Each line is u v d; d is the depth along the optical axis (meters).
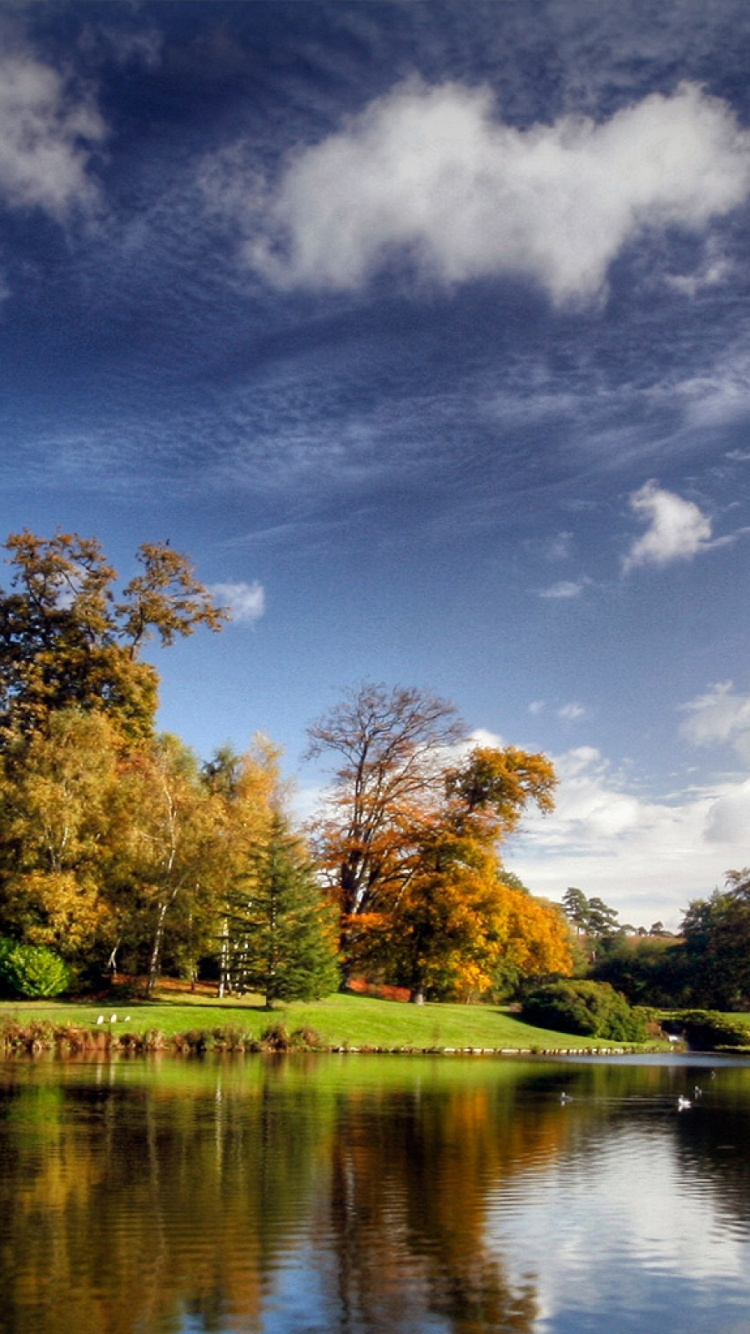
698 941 83.81
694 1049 57.84
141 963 52.97
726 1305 10.55
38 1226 12.56
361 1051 41.31
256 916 46.41
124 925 48.72
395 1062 37.22
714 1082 34.59
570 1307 10.39
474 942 53.69
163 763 52.62
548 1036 52.50
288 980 44.97
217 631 62.75
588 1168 17.61
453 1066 36.94
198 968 54.22
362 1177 15.85
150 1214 13.21
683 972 81.12
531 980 77.56
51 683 58.81
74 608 59.56
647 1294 10.85
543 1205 14.62
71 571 60.12
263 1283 10.72
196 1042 37.84
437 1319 9.92
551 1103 26.45
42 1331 9.27
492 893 54.41
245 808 52.09
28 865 48.12
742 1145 20.53
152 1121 20.39
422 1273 11.26
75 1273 10.85
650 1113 25.30
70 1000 45.94
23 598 60.09
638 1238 13.02
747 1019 61.66
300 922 46.00
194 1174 15.57
